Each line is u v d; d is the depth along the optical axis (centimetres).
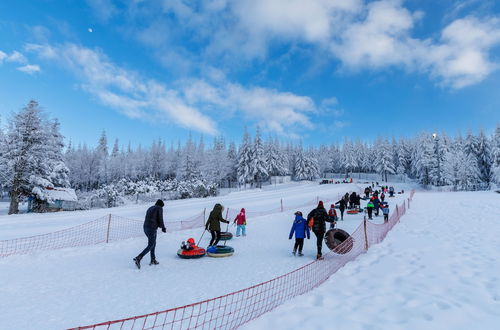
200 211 2214
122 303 500
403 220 1566
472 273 603
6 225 1556
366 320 400
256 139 6638
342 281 584
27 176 2808
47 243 1061
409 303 455
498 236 1002
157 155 8969
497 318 397
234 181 8138
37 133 2833
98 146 8988
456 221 1425
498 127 5141
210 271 710
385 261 730
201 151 8356
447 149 6794
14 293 545
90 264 765
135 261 730
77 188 7962
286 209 2320
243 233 1262
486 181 5881
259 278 646
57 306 485
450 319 396
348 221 1602
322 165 11125
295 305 462
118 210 2344
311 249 980
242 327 392
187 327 398
